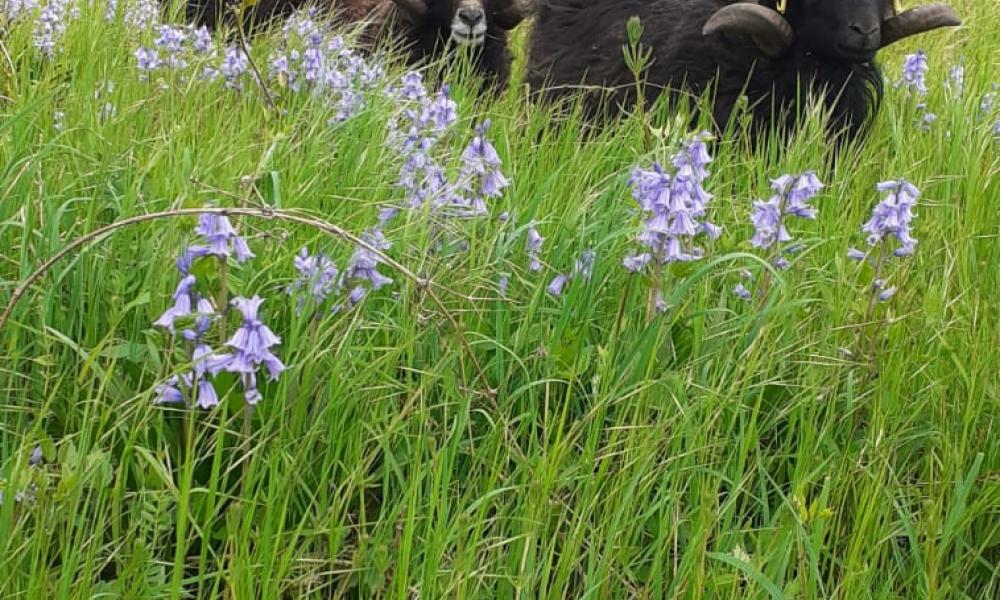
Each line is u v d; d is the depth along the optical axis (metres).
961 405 3.90
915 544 3.22
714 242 4.57
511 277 4.11
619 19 7.97
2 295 3.54
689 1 7.56
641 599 2.98
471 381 3.69
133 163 4.49
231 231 3.00
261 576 2.72
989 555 3.55
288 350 3.33
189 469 2.60
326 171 4.91
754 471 3.56
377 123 5.54
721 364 3.87
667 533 3.17
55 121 5.04
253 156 4.94
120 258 3.71
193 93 5.83
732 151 6.60
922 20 7.29
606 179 5.39
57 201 4.02
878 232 4.06
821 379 3.90
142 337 3.44
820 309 4.36
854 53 6.95
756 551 3.14
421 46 9.16
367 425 3.20
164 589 2.72
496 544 2.95
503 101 7.91
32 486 2.76
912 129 7.31
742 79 7.33
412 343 3.51
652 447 3.30
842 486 3.46
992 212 5.55
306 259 3.49
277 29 8.59
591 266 4.00
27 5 6.91
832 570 3.23
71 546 2.80
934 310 4.09
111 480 2.94
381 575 2.79
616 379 3.64
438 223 3.98
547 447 3.39
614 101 7.72
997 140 6.75
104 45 6.71
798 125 6.91
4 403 3.20
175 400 2.87
